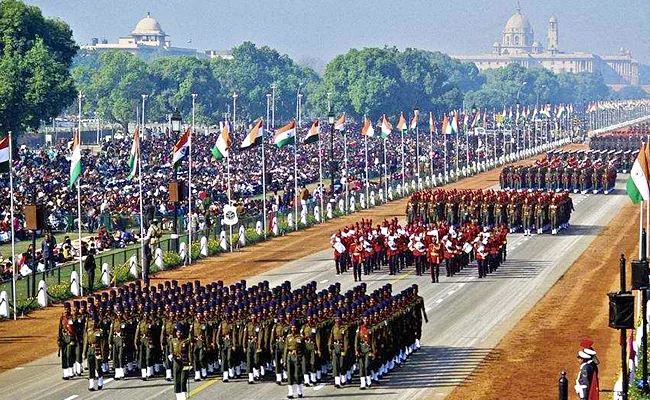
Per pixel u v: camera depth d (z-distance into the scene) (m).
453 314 131.12
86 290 146.38
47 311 136.25
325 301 105.69
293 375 95.94
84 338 100.25
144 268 148.62
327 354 102.44
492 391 97.62
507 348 113.75
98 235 188.62
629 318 86.06
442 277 156.50
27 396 97.88
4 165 135.00
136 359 105.62
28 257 158.50
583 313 130.50
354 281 151.88
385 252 162.88
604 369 104.44
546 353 111.25
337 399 95.75
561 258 173.88
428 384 100.56
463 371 104.88
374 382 101.19
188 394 96.44
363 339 99.06
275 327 100.31
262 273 160.25
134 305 104.56
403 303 109.75
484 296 142.12
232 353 102.06
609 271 161.00
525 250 182.62
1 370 108.25
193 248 176.00
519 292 145.00
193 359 102.12
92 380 99.19
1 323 130.00
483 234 160.00
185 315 102.94
